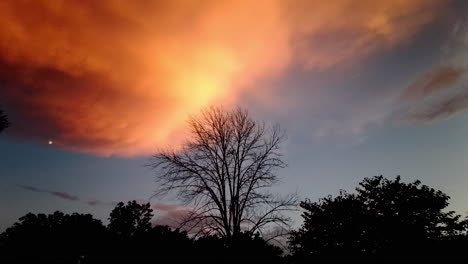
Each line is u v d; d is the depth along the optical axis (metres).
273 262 18.19
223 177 19.98
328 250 22.47
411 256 19.80
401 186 23.38
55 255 22.20
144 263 18.05
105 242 20.58
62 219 24.11
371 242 22.16
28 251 22.47
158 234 18.72
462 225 21.08
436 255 19.34
